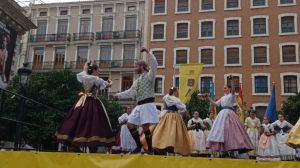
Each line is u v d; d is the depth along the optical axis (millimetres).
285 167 4434
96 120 6355
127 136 11742
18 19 20000
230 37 36875
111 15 41875
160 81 37656
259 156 12672
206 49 37406
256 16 36594
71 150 6453
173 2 39344
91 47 41812
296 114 27422
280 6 36156
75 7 43188
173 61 37875
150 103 6633
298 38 34969
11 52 19234
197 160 4699
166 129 7238
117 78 40438
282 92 34156
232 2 37750
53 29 43312
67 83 25922
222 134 7500
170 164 4762
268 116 14414
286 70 34562
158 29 39312
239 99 15078
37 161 5113
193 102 26656
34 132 13906
